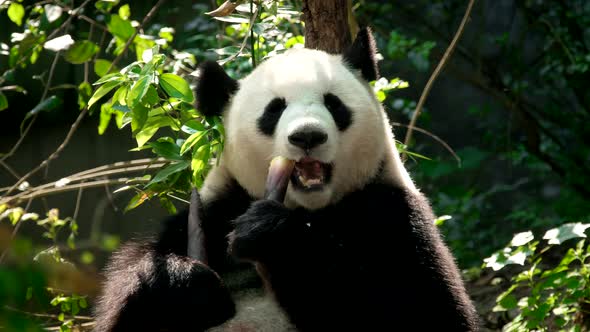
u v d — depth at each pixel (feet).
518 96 69.36
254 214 26.58
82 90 44.75
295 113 27.25
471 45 88.17
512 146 73.67
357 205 29.81
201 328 28.22
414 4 86.94
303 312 27.17
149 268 28.55
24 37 44.04
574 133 72.90
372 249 28.45
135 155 71.72
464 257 58.03
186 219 31.45
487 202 75.20
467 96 103.65
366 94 29.81
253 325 29.50
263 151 29.12
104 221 72.49
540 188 90.07
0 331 10.71
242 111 29.58
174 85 30.42
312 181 27.78
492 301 44.19
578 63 62.54
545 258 49.14
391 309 27.45
